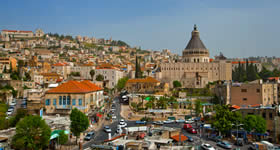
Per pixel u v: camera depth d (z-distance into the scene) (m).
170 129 93.75
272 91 145.38
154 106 153.50
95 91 136.12
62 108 112.81
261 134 95.06
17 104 143.88
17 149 70.06
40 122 72.44
